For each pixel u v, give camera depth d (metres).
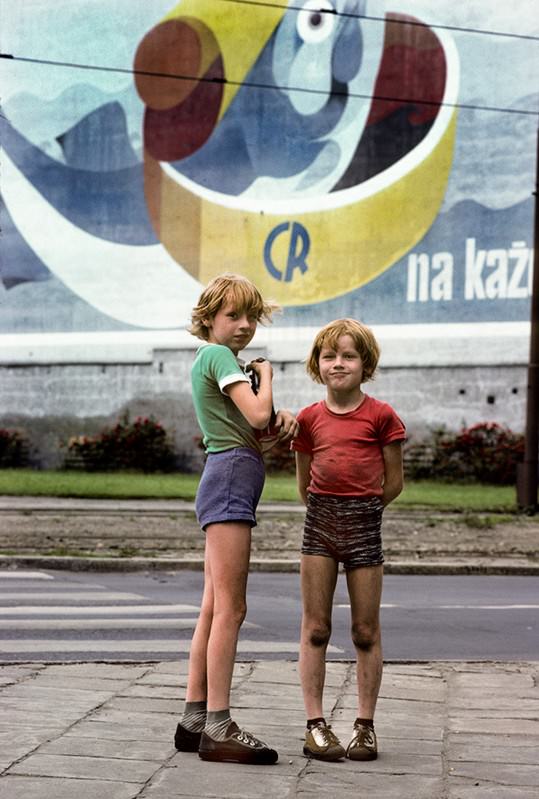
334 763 5.66
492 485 32.91
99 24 38.06
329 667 8.50
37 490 29.09
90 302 37.75
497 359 33.75
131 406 37.25
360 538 5.85
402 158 35.03
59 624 10.97
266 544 18.50
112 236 37.72
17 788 5.00
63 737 6.01
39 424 38.06
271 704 7.08
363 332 5.89
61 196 38.19
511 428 33.56
